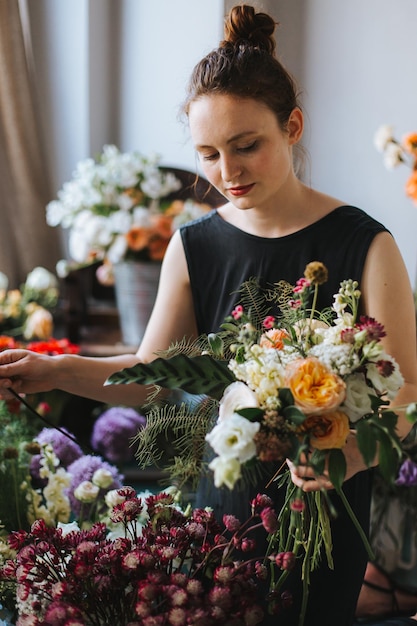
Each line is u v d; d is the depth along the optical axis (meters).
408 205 4.04
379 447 1.15
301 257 1.63
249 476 1.40
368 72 4.03
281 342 1.26
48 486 1.81
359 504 1.64
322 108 4.10
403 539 2.58
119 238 3.17
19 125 3.75
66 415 3.48
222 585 1.24
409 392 1.47
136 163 3.29
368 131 4.06
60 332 3.84
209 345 1.41
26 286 3.53
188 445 1.45
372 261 1.57
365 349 1.17
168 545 1.33
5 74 3.69
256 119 1.44
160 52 4.04
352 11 4.01
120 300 3.32
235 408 1.18
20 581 1.30
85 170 3.31
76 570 1.24
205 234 1.73
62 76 3.93
